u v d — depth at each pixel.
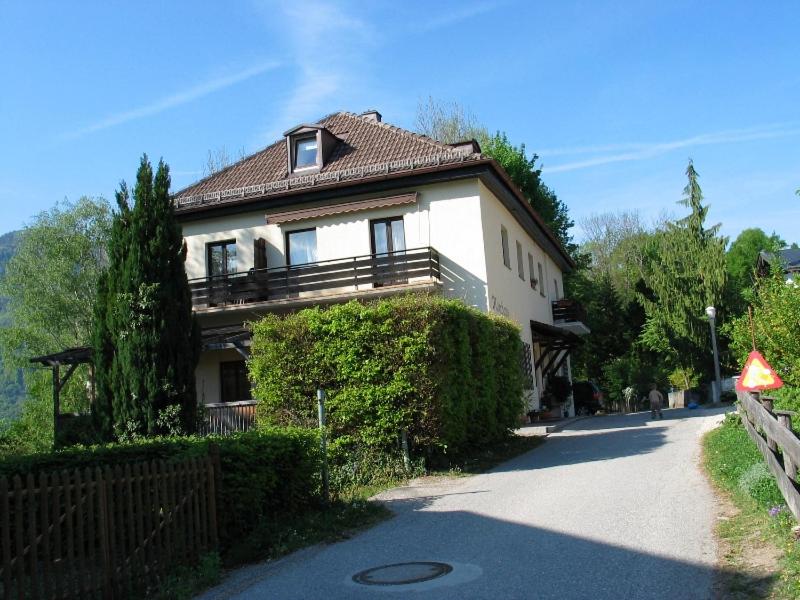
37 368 37.94
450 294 21.73
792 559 5.73
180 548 7.26
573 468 12.95
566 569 6.40
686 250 36.81
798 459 6.05
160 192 14.04
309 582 6.73
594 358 48.28
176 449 8.88
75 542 6.43
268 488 8.86
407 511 10.03
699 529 7.48
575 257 49.03
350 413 13.60
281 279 22.67
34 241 37.47
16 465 8.70
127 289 13.49
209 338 20.62
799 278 13.93
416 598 5.92
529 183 42.38
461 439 14.55
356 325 13.78
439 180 21.86
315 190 22.84
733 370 35.88
